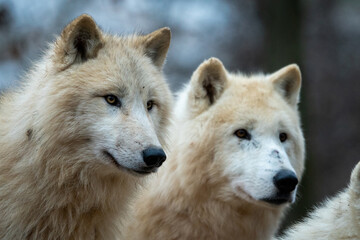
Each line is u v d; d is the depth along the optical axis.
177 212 10.77
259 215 11.02
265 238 11.27
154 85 9.34
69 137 8.43
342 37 35.84
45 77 8.71
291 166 10.23
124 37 9.80
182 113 11.38
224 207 10.81
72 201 8.62
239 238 11.06
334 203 9.55
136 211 10.88
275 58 23.72
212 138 10.71
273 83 11.68
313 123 29.94
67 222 8.70
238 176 10.43
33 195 8.42
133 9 26.53
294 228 10.27
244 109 10.80
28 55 19.41
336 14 37.06
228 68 30.64
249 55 31.50
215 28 31.89
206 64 11.06
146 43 9.80
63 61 8.63
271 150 10.34
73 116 8.44
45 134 8.34
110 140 8.42
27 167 8.39
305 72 23.61
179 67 29.91
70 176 8.51
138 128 8.49
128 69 8.92
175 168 10.87
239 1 33.06
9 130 8.71
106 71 8.70
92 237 8.96
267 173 10.06
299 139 11.32
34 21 20.41
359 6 38.44
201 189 10.74
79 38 8.76
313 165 23.08
